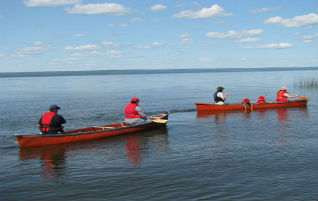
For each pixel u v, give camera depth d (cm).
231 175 656
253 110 1850
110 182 624
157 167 725
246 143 968
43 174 685
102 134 1088
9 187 604
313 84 4291
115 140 1058
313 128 1214
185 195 550
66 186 605
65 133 1058
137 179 640
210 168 709
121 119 1596
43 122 1001
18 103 2466
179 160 784
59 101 2619
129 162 775
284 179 626
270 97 2842
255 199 529
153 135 1142
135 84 6072
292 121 1398
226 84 5466
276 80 7050
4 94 3600
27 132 1241
